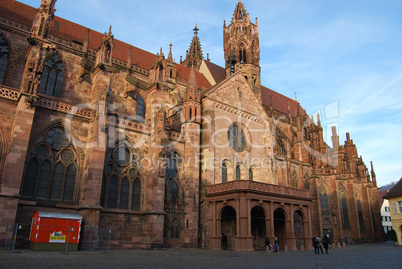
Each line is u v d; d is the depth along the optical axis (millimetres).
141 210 40844
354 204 81062
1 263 18156
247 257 29688
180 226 43406
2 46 44344
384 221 133000
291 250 43906
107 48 42000
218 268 19406
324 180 77188
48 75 46594
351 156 93500
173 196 44562
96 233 33812
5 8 48875
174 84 58625
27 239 31766
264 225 49594
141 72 57500
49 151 35688
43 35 36781
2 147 32812
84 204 34781
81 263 19969
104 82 39750
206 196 45375
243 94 57625
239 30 80625
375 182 96688
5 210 29312
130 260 23359
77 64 49719
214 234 42531
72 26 57125
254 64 77500
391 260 27844
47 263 19188
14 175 30422
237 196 40781
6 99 33906
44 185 34594
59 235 29953
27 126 32188
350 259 28938
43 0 38125
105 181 38875
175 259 25391
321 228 69062
